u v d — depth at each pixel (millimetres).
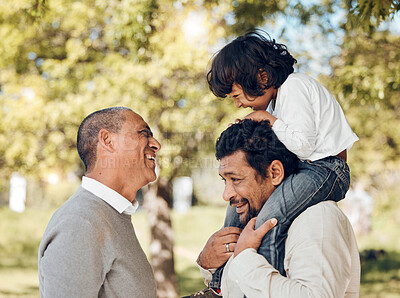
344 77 5473
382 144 8719
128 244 1966
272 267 1747
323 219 1787
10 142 6621
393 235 14797
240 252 1820
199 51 5801
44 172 6996
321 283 1647
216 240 2080
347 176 1982
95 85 6016
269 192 1938
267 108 2338
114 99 5914
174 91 6117
